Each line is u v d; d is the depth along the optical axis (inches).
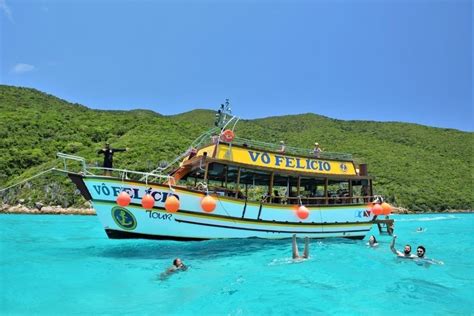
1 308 331.9
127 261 541.0
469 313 339.0
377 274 479.5
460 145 4488.2
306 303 348.5
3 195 2103.8
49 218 1636.3
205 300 355.9
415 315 328.8
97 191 554.6
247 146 694.5
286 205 715.4
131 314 318.7
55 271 477.7
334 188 1371.8
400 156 3905.0
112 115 3668.8
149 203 551.2
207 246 629.3
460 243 919.7
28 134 2785.4
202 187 658.8
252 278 439.2
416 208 2864.2
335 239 792.3
